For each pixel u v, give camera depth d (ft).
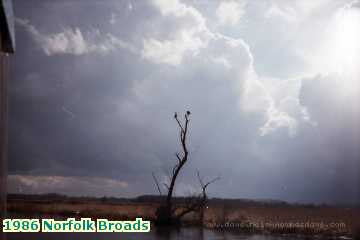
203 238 111.45
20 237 108.58
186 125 141.28
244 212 183.62
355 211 214.90
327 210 251.19
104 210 187.62
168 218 141.28
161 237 113.80
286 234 122.21
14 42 44.14
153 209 187.21
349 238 115.85
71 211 184.34
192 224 146.30
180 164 141.49
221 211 166.91
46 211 187.73
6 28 39.55
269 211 224.12
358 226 125.08
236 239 109.81
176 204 147.74
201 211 146.30
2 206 42.34
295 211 230.48
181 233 123.34
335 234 120.98
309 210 250.78
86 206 216.74
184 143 140.67
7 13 38.34
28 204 216.74
